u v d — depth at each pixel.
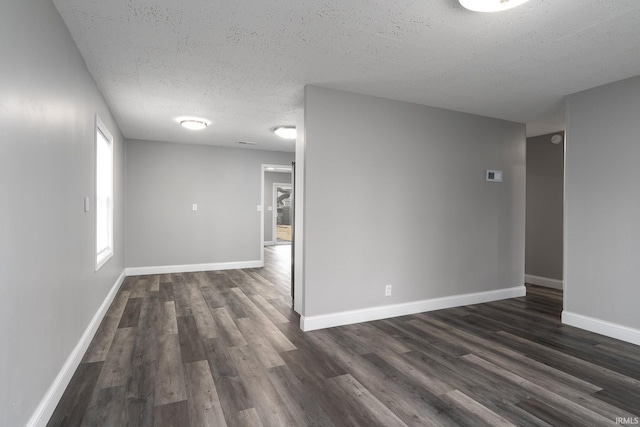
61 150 2.13
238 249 6.66
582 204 3.38
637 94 2.99
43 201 1.82
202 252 6.38
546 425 1.85
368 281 3.60
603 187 3.21
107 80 3.15
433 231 3.98
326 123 3.36
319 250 3.34
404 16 2.11
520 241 4.65
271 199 11.23
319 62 2.78
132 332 3.20
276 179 11.26
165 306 4.06
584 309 3.36
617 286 3.11
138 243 5.93
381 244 3.66
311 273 3.31
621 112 3.09
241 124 4.79
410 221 3.83
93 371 2.43
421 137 3.88
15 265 1.49
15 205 1.49
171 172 6.12
